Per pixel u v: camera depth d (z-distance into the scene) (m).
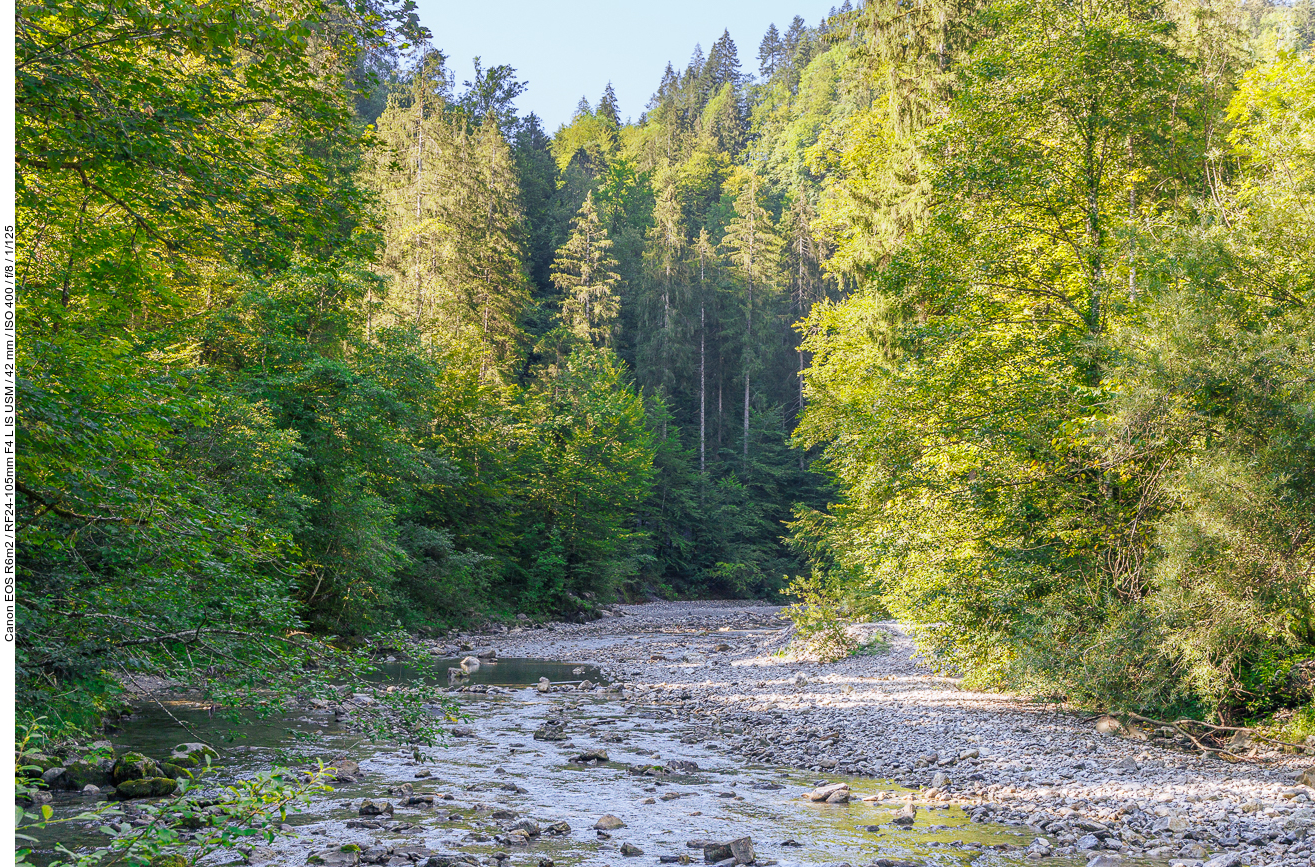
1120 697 13.23
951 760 12.11
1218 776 11.00
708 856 7.85
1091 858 7.89
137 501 7.99
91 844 7.63
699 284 75.00
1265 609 11.52
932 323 17.69
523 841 8.29
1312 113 14.79
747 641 32.19
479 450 40.81
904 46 25.14
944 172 17.58
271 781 5.08
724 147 135.50
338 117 8.37
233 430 16.28
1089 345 14.59
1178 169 17.61
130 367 9.24
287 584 10.15
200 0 6.92
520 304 57.16
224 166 7.98
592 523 48.03
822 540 33.81
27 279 10.55
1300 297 12.36
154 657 8.36
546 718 16.06
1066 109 16.84
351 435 24.03
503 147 63.00
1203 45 19.83
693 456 70.88
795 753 12.86
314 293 24.38
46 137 7.30
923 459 16.53
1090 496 15.07
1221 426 12.28
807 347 30.72
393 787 10.34
